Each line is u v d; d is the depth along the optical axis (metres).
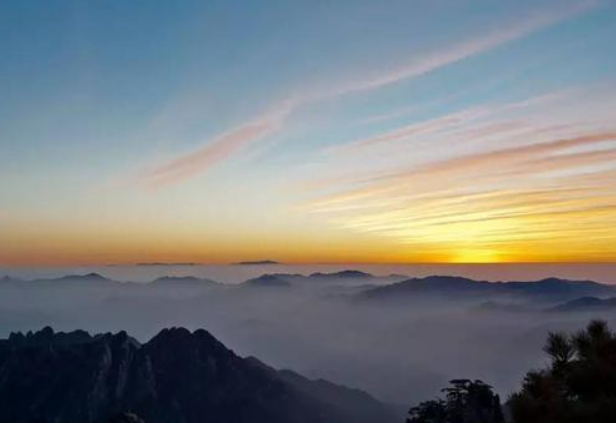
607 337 12.73
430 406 34.50
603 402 10.95
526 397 11.68
